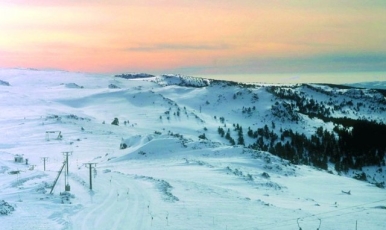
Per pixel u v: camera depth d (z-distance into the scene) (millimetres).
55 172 57531
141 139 95062
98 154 85375
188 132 173500
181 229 31766
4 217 31094
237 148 87188
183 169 68062
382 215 41406
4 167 60750
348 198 56531
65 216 33344
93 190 45219
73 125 125750
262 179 65125
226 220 35031
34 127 118125
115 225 32000
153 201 40875
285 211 40219
